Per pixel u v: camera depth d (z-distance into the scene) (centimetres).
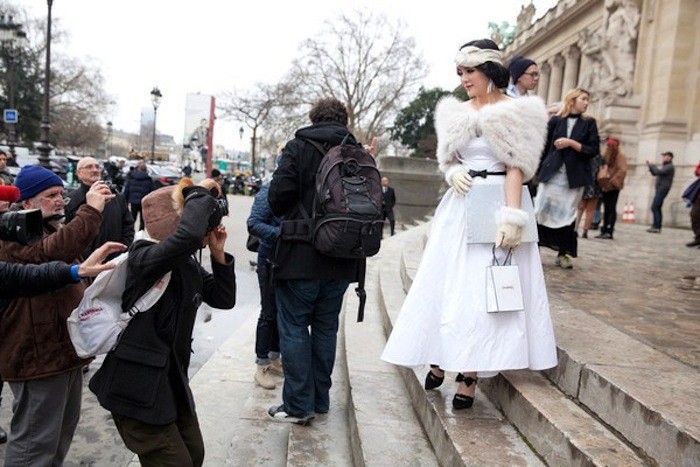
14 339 259
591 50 1995
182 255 226
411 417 315
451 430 255
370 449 275
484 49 271
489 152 272
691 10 1705
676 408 200
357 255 306
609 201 964
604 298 415
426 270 275
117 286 237
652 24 1814
